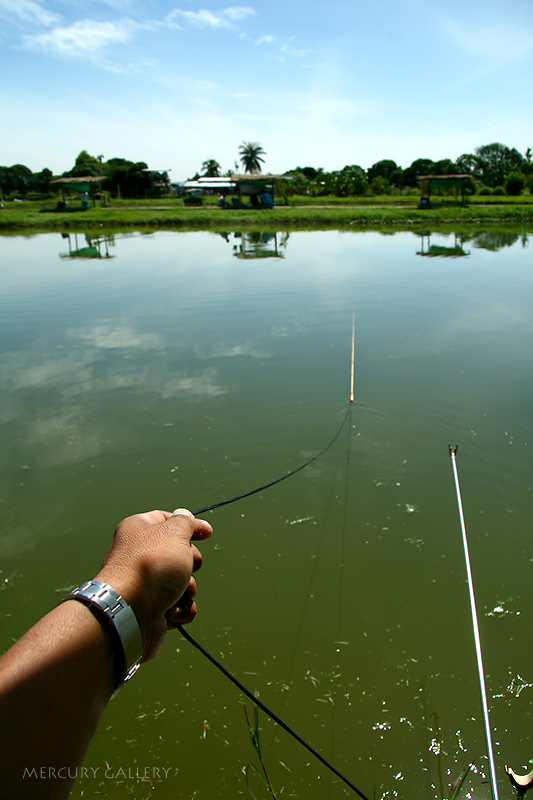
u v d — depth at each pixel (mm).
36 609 3686
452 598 3723
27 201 56344
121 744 2881
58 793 530
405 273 14188
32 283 13625
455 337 8602
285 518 4582
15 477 5035
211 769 2752
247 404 6379
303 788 2650
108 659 620
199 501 4797
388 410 6188
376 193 62688
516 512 4488
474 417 5973
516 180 52594
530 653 3287
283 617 3645
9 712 516
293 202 52688
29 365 7680
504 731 2854
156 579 729
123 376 7250
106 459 5309
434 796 2586
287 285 12820
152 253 19656
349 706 3031
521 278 13062
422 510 4609
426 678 3174
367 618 3605
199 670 3287
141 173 64250
